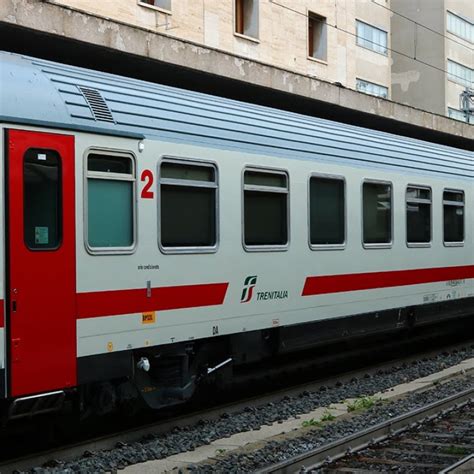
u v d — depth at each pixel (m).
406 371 10.91
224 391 9.62
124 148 6.66
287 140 8.72
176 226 7.22
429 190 11.53
